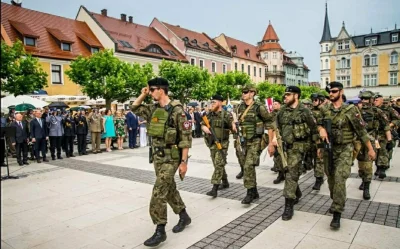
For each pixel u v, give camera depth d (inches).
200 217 180.4
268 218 176.2
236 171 313.0
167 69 1029.2
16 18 1052.5
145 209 197.9
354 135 168.6
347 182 254.5
